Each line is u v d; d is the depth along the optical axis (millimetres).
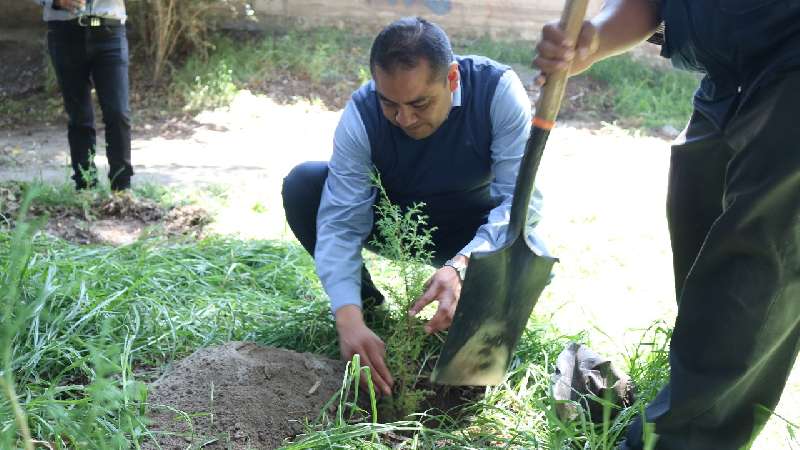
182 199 6281
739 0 2430
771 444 2957
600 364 3082
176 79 10555
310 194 3549
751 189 2338
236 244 4797
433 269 4164
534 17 12797
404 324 3029
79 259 4262
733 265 2387
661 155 8945
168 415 2791
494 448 2740
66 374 3168
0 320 2838
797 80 2311
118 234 5578
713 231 2395
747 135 2424
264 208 6211
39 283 3541
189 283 4035
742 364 2396
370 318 3715
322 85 10977
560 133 9711
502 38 12797
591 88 11430
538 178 3225
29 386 2908
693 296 2447
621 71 11859
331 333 3562
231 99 10352
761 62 2447
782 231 2324
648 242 5715
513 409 3121
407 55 2789
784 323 2396
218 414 2814
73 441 2412
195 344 3447
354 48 12023
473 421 3006
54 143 9094
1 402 2717
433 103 2920
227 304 3797
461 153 3244
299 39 12039
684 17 2605
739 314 2379
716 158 2719
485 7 12719
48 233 5434
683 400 2447
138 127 9586
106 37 6309
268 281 4289
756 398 2543
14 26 11469
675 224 2906
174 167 7945
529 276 2777
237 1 11297
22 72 11062
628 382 3053
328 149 8922
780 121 2320
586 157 8641
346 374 2781
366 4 12594
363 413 2996
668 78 11891
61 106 10352
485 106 3180
